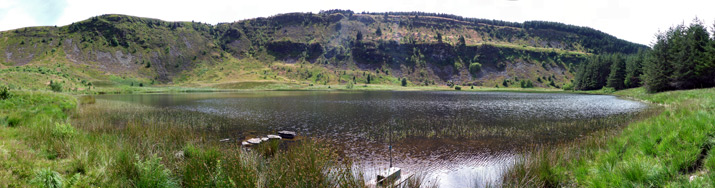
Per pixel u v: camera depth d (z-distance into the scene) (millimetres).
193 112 33125
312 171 7055
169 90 104062
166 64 192625
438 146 15914
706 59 52750
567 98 64062
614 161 8867
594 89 113500
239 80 168375
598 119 26062
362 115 31000
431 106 42656
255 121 26062
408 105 44312
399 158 13406
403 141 17359
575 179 8617
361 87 147000
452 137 18500
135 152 9266
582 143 13477
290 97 66688
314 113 32844
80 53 184750
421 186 8922
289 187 6672
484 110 36281
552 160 10062
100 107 33000
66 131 10555
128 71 173125
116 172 7078
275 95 76688
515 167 9766
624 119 25172
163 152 9844
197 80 174250
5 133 10133
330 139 18000
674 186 6125
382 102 51062
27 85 78188
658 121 11992
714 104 13531
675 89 60469
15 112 15938
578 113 31953
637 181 6871
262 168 8109
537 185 8320
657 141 9391
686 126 9289
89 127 16359
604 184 7168
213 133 19844
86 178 6504
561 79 189500
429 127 22672
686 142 8227
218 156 8875
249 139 17297
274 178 6863
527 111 34750
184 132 16625
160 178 6672
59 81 91875
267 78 174875
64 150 8492
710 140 8008
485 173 10984
